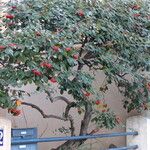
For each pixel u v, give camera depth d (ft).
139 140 19.11
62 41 12.97
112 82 18.66
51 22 14.42
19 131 13.74
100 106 17.12
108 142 20.17
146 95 17.79
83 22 14.88
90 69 15.78
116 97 20.10
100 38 15.31
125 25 16.75
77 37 14.08
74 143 16.62
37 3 14.46
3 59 12.39
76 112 19.53
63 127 19.13
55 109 19.74
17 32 12.91
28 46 12.29
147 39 17.12
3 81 12.07
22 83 12.19
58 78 13.01
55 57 12.71
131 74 16.42
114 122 16.93
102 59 15.06
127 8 16.98
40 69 12.36
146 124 18.95
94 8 15.51
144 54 17.12
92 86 15.19
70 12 14.89
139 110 18.86
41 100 19.49
